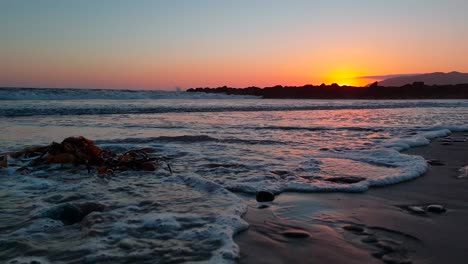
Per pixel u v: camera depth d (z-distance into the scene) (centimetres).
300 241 440
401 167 835
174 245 417
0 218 500
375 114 2656
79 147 911
